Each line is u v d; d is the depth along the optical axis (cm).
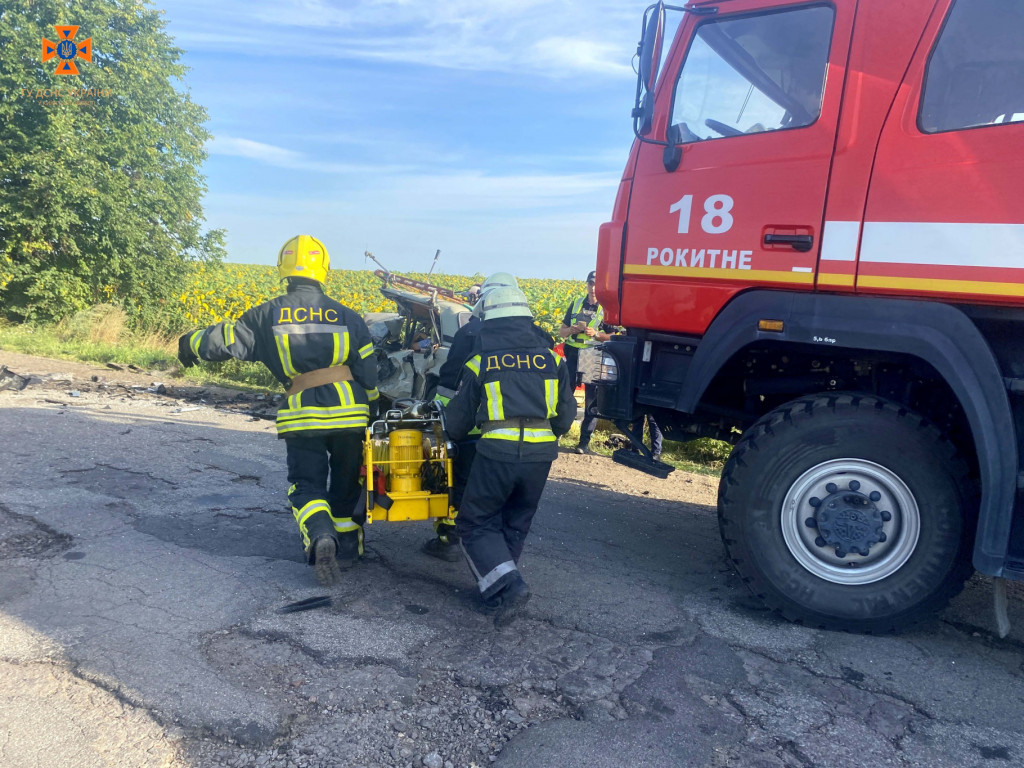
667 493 613
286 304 350
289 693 259
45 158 1384
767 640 322
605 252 403
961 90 312
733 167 357
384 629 313
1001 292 297
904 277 317
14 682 256
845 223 329
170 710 243
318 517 335
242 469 562
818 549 337
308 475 352
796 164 340
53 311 1452
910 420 322
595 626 328
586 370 712
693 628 331
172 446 616
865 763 236
